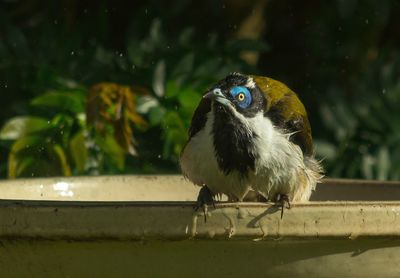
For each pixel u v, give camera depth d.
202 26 13.90
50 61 12.16
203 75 11.29
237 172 7.18
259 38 13.52
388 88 13.02
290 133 7.36
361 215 5.62
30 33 12.98
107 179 8.49
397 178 12.68
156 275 5.68
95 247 5.61
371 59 14.05
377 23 13.62
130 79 11.94
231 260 5.66
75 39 12.39
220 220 5.54
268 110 7.38
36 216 5.56
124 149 9.96
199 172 7.31
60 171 10.51
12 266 5.77
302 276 5.73
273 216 5.56
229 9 13.88
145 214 5.51
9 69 11.91
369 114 12.95
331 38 14.05
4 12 12.36
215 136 7.15
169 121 10.73
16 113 11.73
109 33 13.68
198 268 5.67
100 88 9.80
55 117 10.45
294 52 14.48
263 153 7.11
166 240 5.55
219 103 7.09
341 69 13.91
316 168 7.71
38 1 13.27
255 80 7.74
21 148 10.38
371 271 5.80
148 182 8.65
